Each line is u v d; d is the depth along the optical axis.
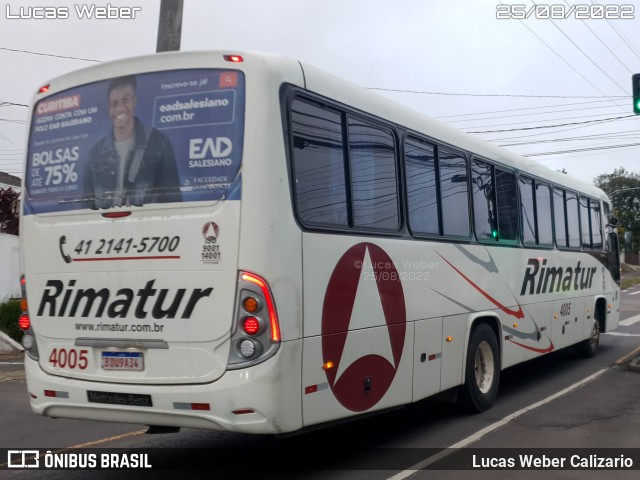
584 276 12.52
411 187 7.12
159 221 5.41
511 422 8.02
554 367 12.17
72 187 5.87
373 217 6.41
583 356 13.16
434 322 7.34
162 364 5.34
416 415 8.45
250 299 5.05
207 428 5.20
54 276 5.88
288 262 5.21
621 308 26.11
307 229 5.46
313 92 5.72
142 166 5.55
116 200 5.61
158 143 5.51
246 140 5.20
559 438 7.32
